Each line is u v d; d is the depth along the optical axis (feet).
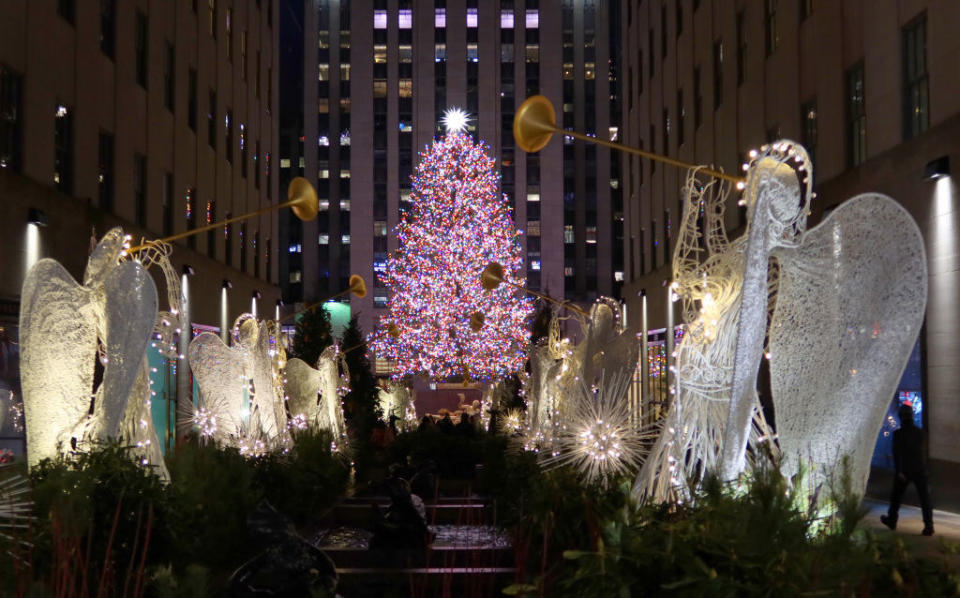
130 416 27.40
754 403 19.17
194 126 94.32
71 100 62.69
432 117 246.68
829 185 61.36
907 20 50.70
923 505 36.86
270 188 130.21
